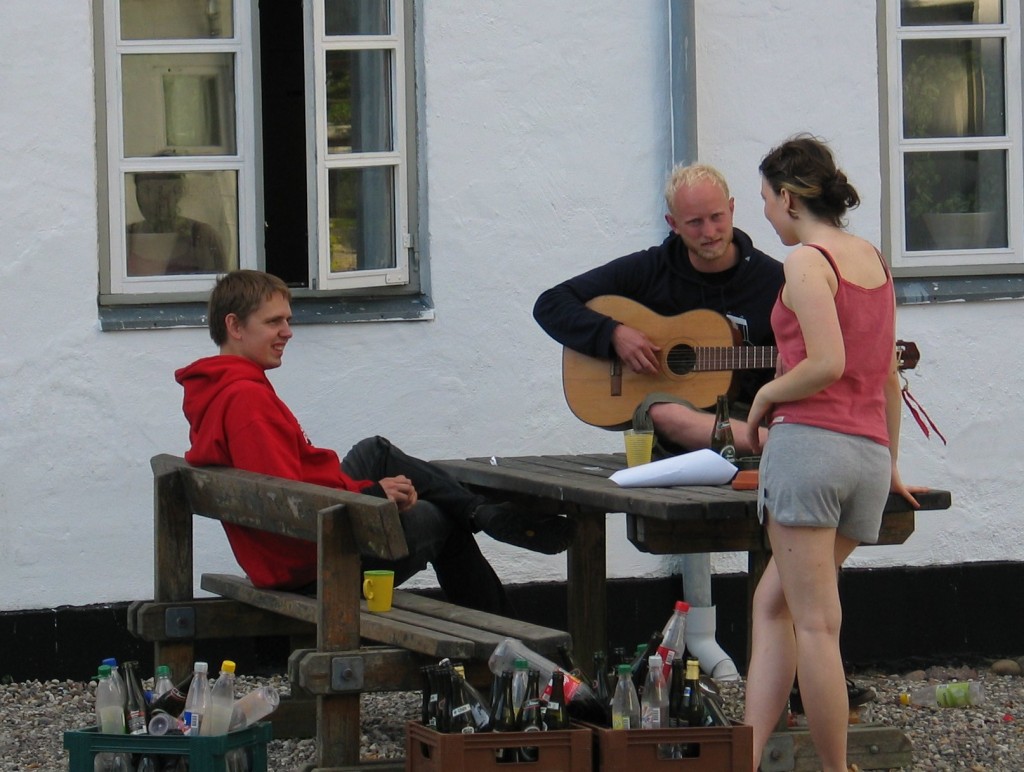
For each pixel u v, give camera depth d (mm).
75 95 23344
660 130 24797
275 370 23828
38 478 23281
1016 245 26031
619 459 22469
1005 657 25578
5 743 20219
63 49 23281
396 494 18922
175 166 24141
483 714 15164
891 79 25781
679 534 16891
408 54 24344
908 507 16781
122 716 15594
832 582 15453
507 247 24453
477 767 14359
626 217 24750
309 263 24062
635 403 21031
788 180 15859
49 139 23266
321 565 16047
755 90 24953
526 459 22500
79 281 23391
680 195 20359
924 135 26078
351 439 24062
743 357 20797
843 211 16000
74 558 23406
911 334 25250
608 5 24609
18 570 23250
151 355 23594
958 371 25344
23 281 23219
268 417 18438
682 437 19688
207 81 24344
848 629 25250
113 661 15867
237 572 23906
